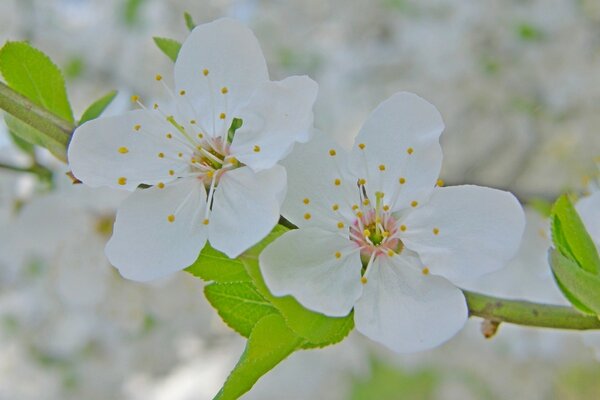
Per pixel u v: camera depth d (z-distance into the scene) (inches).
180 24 18.1
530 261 12.3
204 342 17.1
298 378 17.4
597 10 17.6
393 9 19.2
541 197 11.9
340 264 7.2
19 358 16.0
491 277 12.3
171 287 13.6
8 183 11.0
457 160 17.9
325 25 19.6
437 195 7.2
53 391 16.2
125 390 16.6
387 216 7.3
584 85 17.3
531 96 17.8
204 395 16.4
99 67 17.2
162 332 16.1
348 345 18.0
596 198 8.1
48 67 7.9
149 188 7.3
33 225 11.1
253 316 7.4
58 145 7.6
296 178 7.3
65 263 11.5
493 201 7.2
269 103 7.2
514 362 18.7
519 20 17.6
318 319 7.1
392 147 7.3
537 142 17.8
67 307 15.0
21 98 7.5
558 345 17.4
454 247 7.2
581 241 7.3
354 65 18.6
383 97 18.4
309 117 7.1
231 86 7.4
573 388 19.4
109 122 7.3
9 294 15.4
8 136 9.5
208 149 7.3
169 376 16.7
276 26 19.3
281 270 7.1
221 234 7.1
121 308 13.1
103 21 17.5
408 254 7.2
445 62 18.0
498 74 17.8
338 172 7.3
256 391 17.3
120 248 7.2
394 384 21.2
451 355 19.3
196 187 7.3
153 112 7.4
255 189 7.2
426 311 7.1
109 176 7.3
